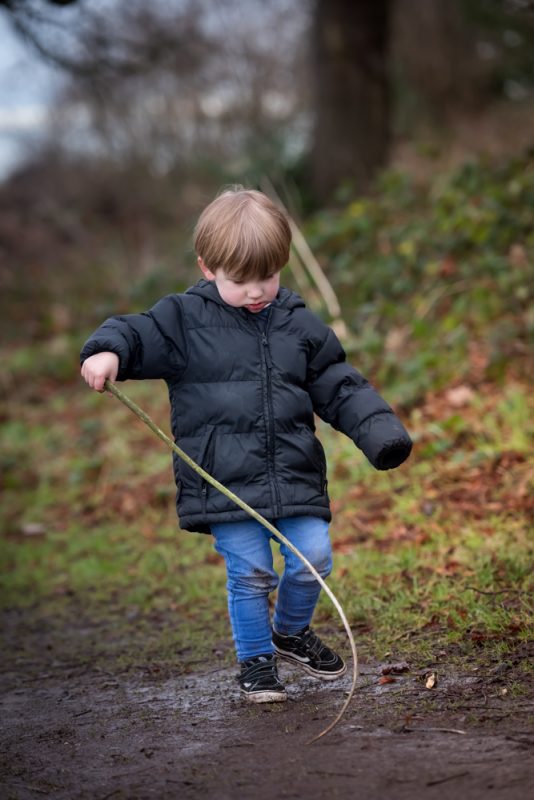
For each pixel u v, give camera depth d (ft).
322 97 53.21
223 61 74.08
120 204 72.59
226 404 13.04
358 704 13.07
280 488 13.07
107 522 27.17
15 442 34.09
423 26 74.02
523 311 29.53
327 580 18.94
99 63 41.52
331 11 52.65
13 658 18.25
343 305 34.88
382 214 40.09
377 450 12.92
